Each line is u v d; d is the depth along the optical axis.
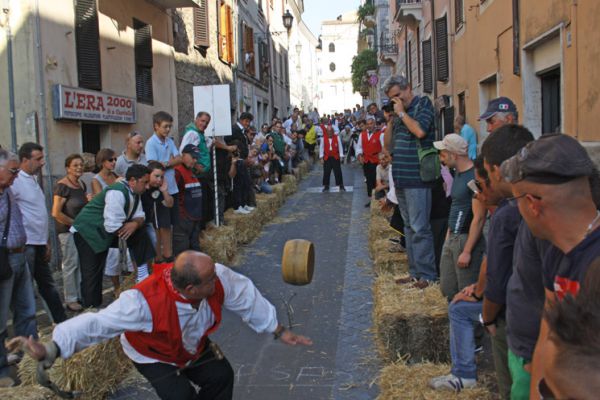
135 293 3.11
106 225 5.61
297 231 10.95
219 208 9.76
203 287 3.04
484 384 3.96
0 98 8.72
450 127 16.94
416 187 5.43
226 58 19.12
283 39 36.47
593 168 2.00
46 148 8.70
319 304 6.60
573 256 1.99
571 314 1.25
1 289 4.60
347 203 13.98
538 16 9.26
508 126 2.97
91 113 9.71
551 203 1.99
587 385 1.18
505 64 11.34
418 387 3.78
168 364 3.27
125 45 11.38
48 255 5.57
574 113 7.88
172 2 12.99
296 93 44.84
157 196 6.66
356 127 24.38
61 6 9.19
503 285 3.00
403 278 5.64
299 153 22.20
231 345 5.50
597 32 7.13
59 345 2.92
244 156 11.18
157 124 7.50
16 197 5.29
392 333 4.67
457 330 3.84
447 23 17.09
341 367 4.89
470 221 4.52
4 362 4.61
